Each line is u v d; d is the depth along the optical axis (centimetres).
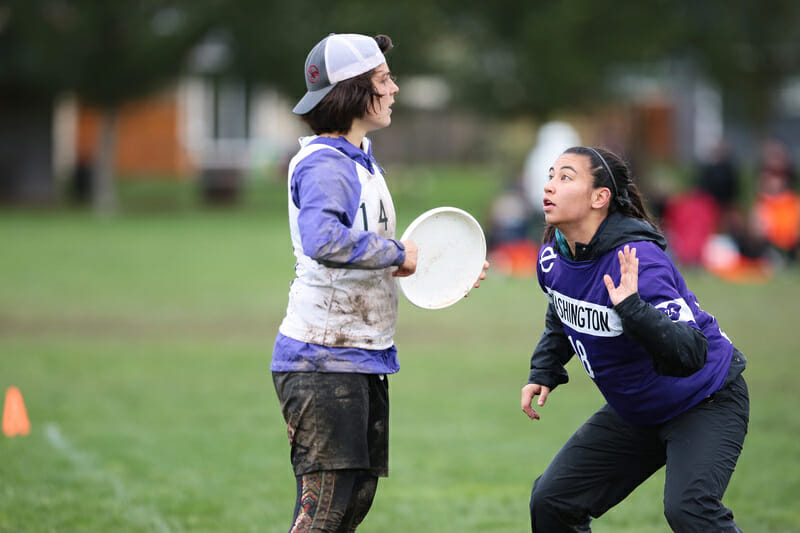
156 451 1614
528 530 1240
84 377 2186
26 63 6500
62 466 1513
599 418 938
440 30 7362
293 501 1361
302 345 851
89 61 6284
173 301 3216
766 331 2692
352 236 798
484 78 7350
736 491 1394
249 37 6669
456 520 1284
